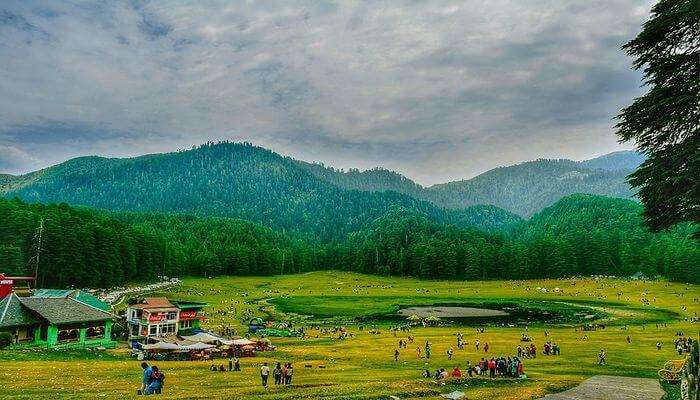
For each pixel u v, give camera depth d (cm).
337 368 5503
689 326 9769
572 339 8344
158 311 8288
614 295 16162
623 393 3622
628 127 2448
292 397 3325
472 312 13100
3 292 7644
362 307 14175
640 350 7000
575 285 19550
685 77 2258
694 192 2206
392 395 3450
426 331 9800
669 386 3956
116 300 12812
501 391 3672
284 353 7025
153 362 5803
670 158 2283
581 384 4034
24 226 14075
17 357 5166
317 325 10994
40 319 6519
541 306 14138
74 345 6738
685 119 2208
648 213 2567
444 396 3428
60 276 13800
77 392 3325
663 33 2291
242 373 4903
